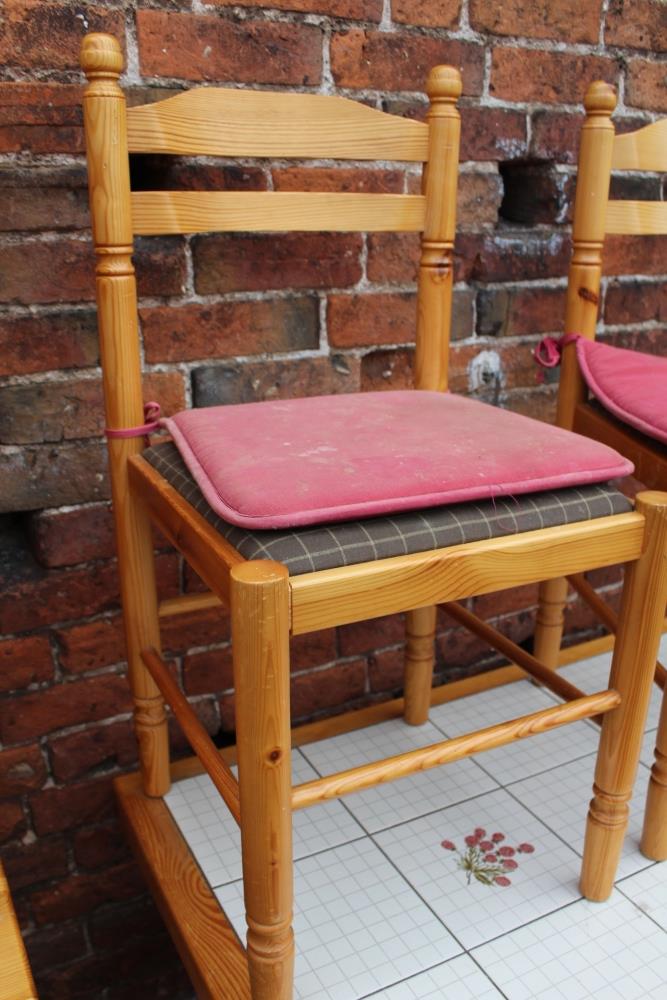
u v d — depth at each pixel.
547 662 1.31
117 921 1.23
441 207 1.03
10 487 1.03
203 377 1.11
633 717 0.84
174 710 0.90
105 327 0.89
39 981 1.21
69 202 0.98
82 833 1.18
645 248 1.38
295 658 1.26
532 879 0.95
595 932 0.88
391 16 1.10
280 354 1.15
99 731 1.15
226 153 0.91
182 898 0.91
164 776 1.07
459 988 0.81
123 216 0.87
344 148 0.97
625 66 1.28
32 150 0.96
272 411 0.91
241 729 0.65
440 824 1.03
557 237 1.30
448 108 1.00
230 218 0.93
